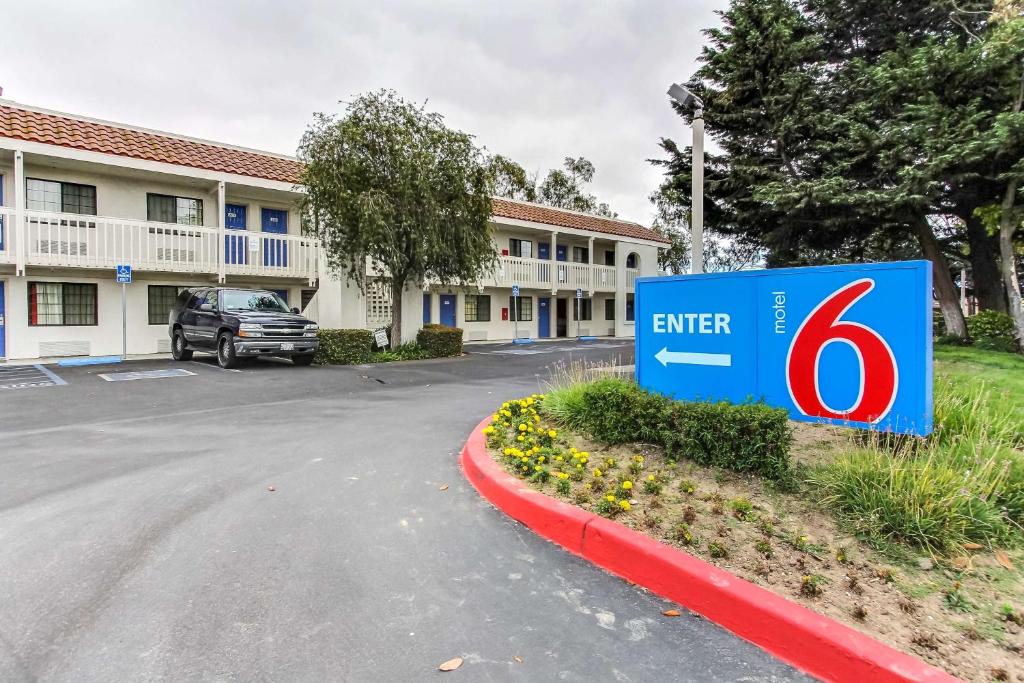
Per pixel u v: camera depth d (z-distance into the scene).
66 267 13.90
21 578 3.12
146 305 16.11
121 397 9.28
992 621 2.47
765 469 3.86
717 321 4.84
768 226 14.16
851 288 4.09
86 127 14.69
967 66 10.32
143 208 15.77
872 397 4.00
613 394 4.89
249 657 2.42
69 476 5.00
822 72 13.30
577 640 2.54
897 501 3.14
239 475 5.02
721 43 13.73
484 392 9.83
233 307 13.34
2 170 13.79
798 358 4.37
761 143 13.55
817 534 3.19
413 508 4.16
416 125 14.52
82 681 2.26
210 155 16.27
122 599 2.90
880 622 2.46
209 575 3.16
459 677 2.29
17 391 9.75
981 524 3.08
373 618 2.72
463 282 16.14
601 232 27.05
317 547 3.52
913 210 11.61
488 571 3.20
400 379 11.58
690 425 4.23
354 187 14.05
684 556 2.96
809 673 2.33
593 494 3.83
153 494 4.51
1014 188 10.66
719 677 2.29
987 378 7.51
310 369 13.03
